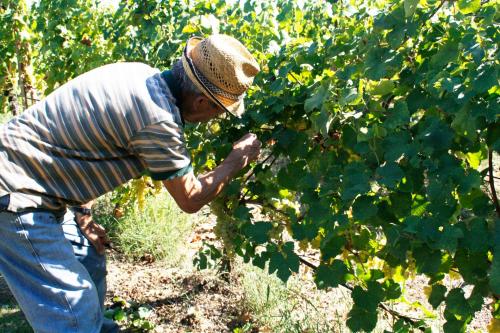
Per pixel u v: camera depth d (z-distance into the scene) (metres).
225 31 2.93
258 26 2.81
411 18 1.90
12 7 4.98
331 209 2.04
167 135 1.94
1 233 2.02
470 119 1.72
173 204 4.56
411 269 2.20
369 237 2.29
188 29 2.84
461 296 1.90
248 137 2.28
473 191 1.85
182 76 2.02
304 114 2.30
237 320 3.31
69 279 2.07
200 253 2.78
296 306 3.36
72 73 4.29
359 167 1.90
